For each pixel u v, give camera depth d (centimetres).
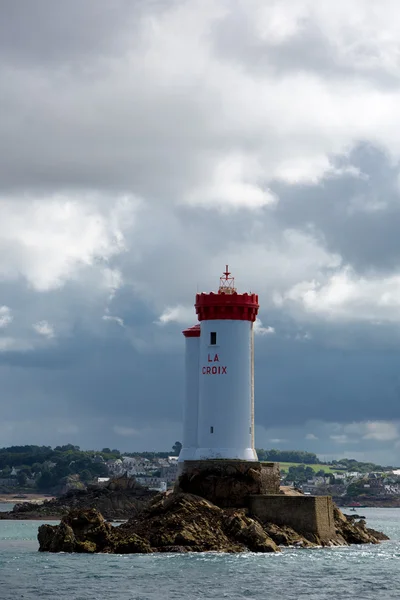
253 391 12825
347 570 10669
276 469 12694
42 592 9231
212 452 12462
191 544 11569
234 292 13088
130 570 10338
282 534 11944
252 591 9362
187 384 13700
